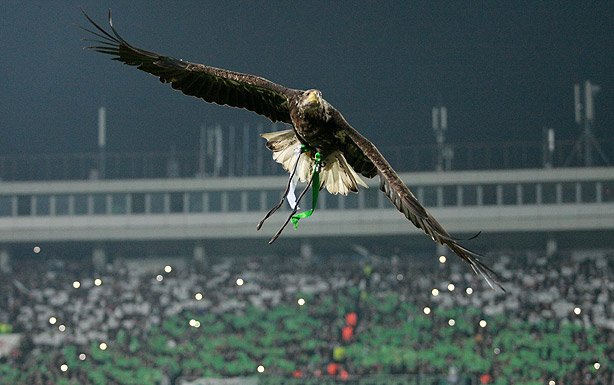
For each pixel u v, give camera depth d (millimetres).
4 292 75438
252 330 66938
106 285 75875
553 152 94250
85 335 68250
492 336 62812
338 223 87750
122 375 61906
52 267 82562
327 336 64438
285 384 55344
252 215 89938
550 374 58188
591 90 88375
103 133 93875
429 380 51719
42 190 92125
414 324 64875
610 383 57594
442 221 87500
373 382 52375
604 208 85562
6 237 91812
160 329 68062
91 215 91500
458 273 71938
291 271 75312
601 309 66062
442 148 89875
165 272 77375
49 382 62281
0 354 66875
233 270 77125
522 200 86938
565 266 72688
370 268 72750
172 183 90812
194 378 59375
